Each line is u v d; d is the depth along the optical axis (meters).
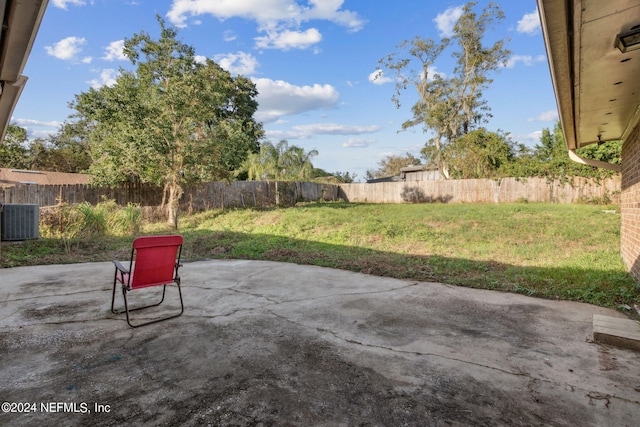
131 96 10.48
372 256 6.27
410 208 14.52
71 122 24.58
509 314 3.31
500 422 1.66
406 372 2.15
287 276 4.94
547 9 1.89
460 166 20.12
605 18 1.93
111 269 5.33
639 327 2.74
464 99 23.83
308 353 2.42
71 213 8.55
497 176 17.89
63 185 11.31
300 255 6.44
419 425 1.63
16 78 3.03
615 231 7.71
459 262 5.70
